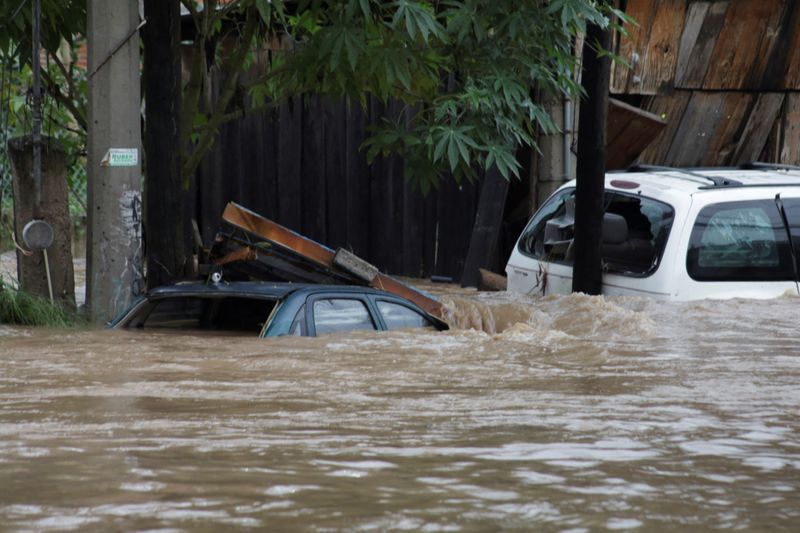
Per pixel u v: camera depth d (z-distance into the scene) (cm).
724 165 4700
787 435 1366
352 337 2212
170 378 1775
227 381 1758
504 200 4328
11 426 1349
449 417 1459
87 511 917
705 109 4594
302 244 2905
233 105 3944
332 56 2891
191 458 1155
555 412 1514
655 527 912
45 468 1092
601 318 2570
